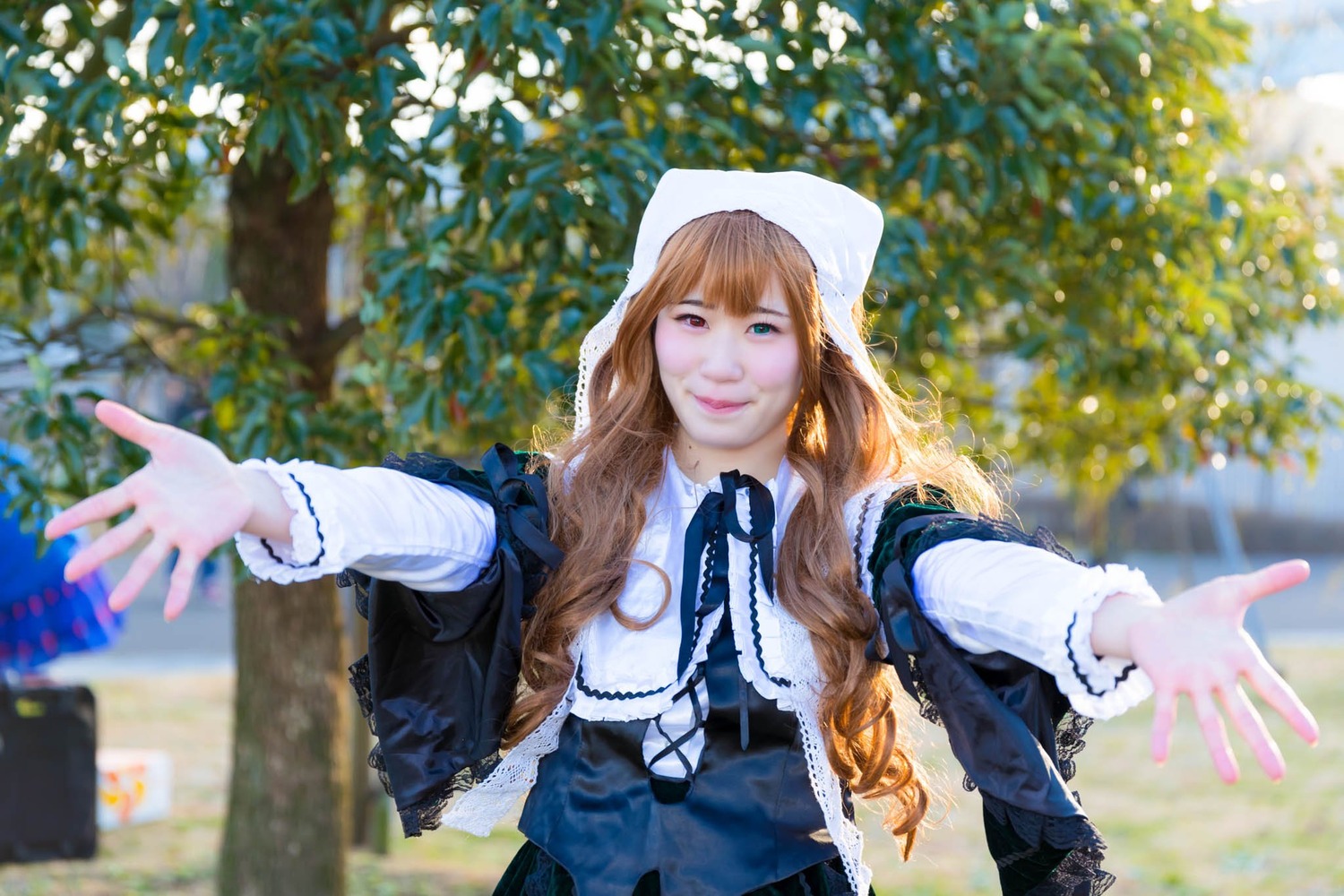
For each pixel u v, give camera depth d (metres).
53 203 2.87
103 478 2.83
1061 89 2.88
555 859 1.62
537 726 1.66
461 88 2.52
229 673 8.61
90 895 4.52
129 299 4.04
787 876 1.58
